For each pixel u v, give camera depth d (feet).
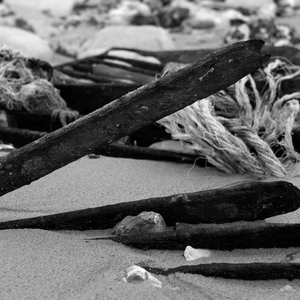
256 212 7.20
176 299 6.47
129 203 7.36
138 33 16.08
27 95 9.83
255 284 6.66
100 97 10.16
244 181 8.43
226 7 23.24
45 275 6.70
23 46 15.11
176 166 8.95
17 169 7.20
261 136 8.94
